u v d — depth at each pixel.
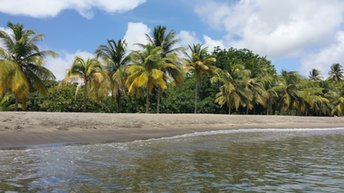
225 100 61.19
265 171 12.35
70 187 9.45
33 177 10.56
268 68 71.44
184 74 47.41
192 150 17.97
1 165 12.38
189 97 66.56
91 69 42.81
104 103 56.94
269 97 67.38
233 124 39.78
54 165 12.64
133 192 9.05
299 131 37.06
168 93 64.38
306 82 72.50
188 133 28.81
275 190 9.60
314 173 12.09
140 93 51.09
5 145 17.41
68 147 17.97
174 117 36.12
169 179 10.70
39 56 34.53
